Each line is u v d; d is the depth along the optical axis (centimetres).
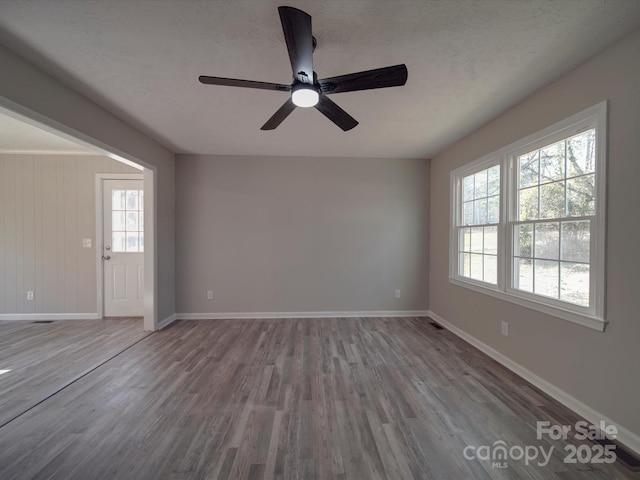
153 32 160
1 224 389
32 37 164
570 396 192
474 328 304
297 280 410
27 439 161
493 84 214
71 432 167
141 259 405
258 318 405
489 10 144
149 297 348
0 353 280
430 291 417
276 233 408
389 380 229
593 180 183
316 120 281
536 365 221
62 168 393
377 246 416
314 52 177
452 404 196
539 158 229
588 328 179
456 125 292
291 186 408
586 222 187
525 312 232
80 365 254
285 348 295
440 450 154
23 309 393
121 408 190
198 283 403
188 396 205
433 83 213
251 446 156
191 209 401
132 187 401
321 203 410
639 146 153
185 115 271
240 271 406
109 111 262
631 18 147
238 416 182
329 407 192
